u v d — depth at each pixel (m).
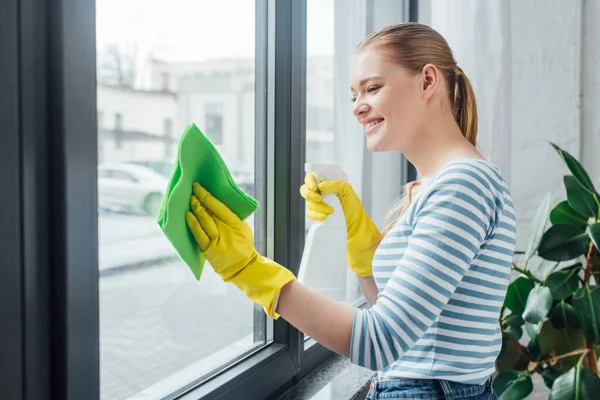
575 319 1.35
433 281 0.63
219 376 0.92
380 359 0.63
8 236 0.51
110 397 0.74
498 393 1.43
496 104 1.52
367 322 0.63
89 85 0.58
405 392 0.74
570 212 1.39
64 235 0.55
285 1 1.03
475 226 0.67
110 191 0.72
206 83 0.90
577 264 1.39
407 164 1.77
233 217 0.65
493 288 0.73
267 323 1.10
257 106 1.05
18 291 0.52
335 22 1.36
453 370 0.72
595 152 1.87
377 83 0.78
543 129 1.85
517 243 1.86
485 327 0.73
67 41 0.55
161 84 0.80
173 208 0.59
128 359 0.76
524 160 1.87
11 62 0.50
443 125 0.81
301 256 1.11
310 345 1.22
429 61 0.79
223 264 0.65
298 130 1.08
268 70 1.05
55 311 0.56
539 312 1.29
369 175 1.56
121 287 0.74
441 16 1.55
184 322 0.88
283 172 1.05
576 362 1.44
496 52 1.52
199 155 0.62
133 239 0.76
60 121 0.55
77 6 0.56
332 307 0.65
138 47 0.76
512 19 1.83
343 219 0.97
